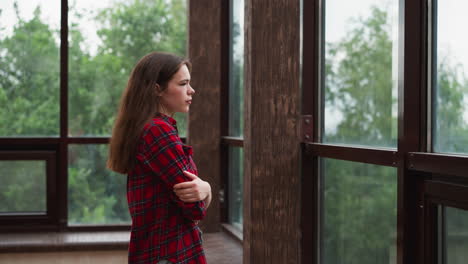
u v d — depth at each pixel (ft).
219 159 14.03
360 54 7.43
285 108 8.74
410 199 5.97
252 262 8.67
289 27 8.71
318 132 8.92
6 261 13.26
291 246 8.80
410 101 5.88
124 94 5.47
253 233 8.67
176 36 15.39
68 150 14.90
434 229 5.70
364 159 6.98
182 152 5.27
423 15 5.77
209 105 13.91
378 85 6.90
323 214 8.84
